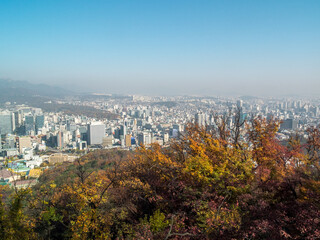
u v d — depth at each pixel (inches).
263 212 337.7
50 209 458.3
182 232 350.3
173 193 431.2
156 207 434.6
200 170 418.3
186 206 405.1
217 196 393.1
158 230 368.2
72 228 421.7
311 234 281.6
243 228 320.5
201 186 418.6
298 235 293.4
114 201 471.2
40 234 434.3
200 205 373.4
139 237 354.9
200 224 347.9
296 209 327.3
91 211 419.2
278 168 457.1
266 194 395.2
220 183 399.5
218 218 338.6
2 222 342.0
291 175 412.5
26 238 361.7
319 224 289.1
